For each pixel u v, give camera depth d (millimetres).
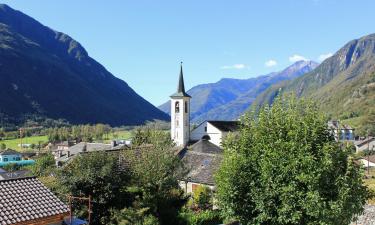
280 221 18297
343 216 18719
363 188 19469
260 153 19812
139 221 28531
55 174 30562
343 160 19094
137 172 33375
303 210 18109
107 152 34219
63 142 152750
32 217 20766
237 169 19578
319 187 17922
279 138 19328
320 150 18375
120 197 30172
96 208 29047
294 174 18031
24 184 23516
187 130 94000
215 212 34219
